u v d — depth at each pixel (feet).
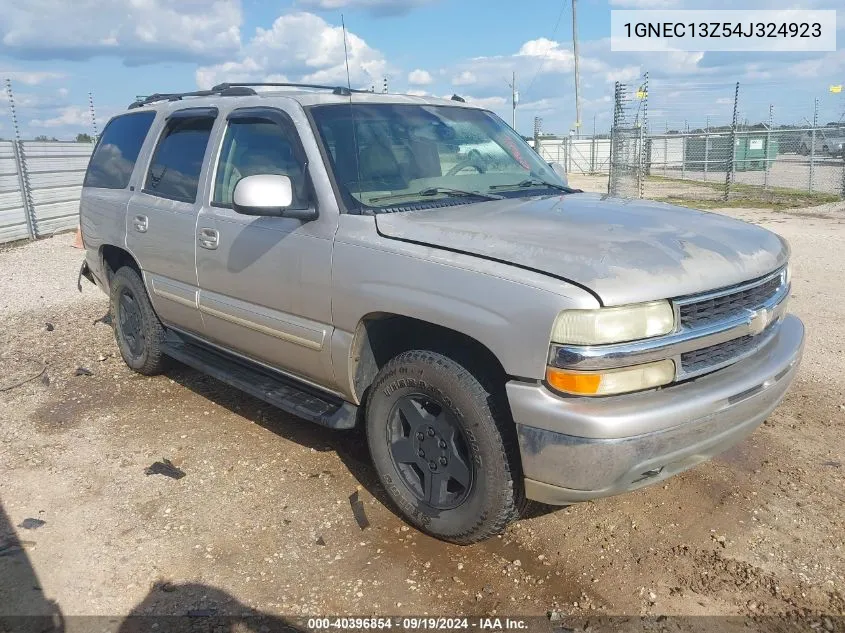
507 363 9.10
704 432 9.21
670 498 12.01
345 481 12.79
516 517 10.25
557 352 8.68
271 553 10.71
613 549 10.68
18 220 47.60
